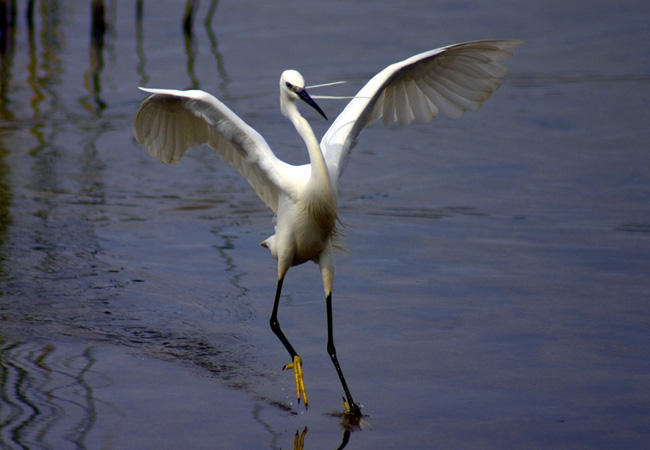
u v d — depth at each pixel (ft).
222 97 67.36
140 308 35.04
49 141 58.13
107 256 40.45
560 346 30.81
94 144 57.88
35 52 79.51
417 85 31.30
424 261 39.65
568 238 41.96
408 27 84.53
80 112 64.44
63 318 33.94
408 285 36.96
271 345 32.07
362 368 29.71
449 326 32.78
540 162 53.52
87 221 44.98
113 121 62.64
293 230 29.84
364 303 35.29
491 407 26.66
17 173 52.03
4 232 42.93
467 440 24.66
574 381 28.17
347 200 48.24
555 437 24.70
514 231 43.14
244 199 48.83
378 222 44.86
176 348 31.65
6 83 70.59
